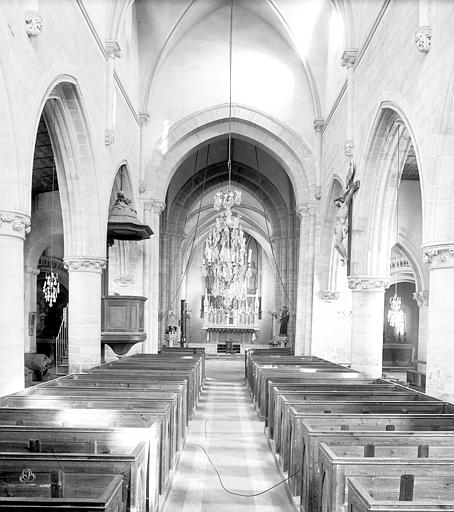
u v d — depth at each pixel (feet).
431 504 12.41
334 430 21.21
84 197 46.44
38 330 103.45
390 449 19.97
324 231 69.00
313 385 35.42
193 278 141.18
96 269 47.29
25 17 29.68
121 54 57.06
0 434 20.63
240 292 70.03
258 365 48.19
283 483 26.89
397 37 37.68
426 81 31.78
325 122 68.85
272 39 72.02
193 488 26.32
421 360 78.89
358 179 49.32
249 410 46.75
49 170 70.28
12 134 28.14
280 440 29.25
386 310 112.68
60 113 42.32
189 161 97.35
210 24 71.56
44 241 83.97
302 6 65.36
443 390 29.66
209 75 72.38
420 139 32.76
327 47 69.00
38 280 102.58
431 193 30.48
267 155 96.27
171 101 71.87
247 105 72.33
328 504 17.02
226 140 91.76
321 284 70.49
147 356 60.18
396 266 93.50
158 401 27.53
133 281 68.95
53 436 20.66
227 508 23.80
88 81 43.86
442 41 29.32
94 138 45.93
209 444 34.53
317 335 70.23
